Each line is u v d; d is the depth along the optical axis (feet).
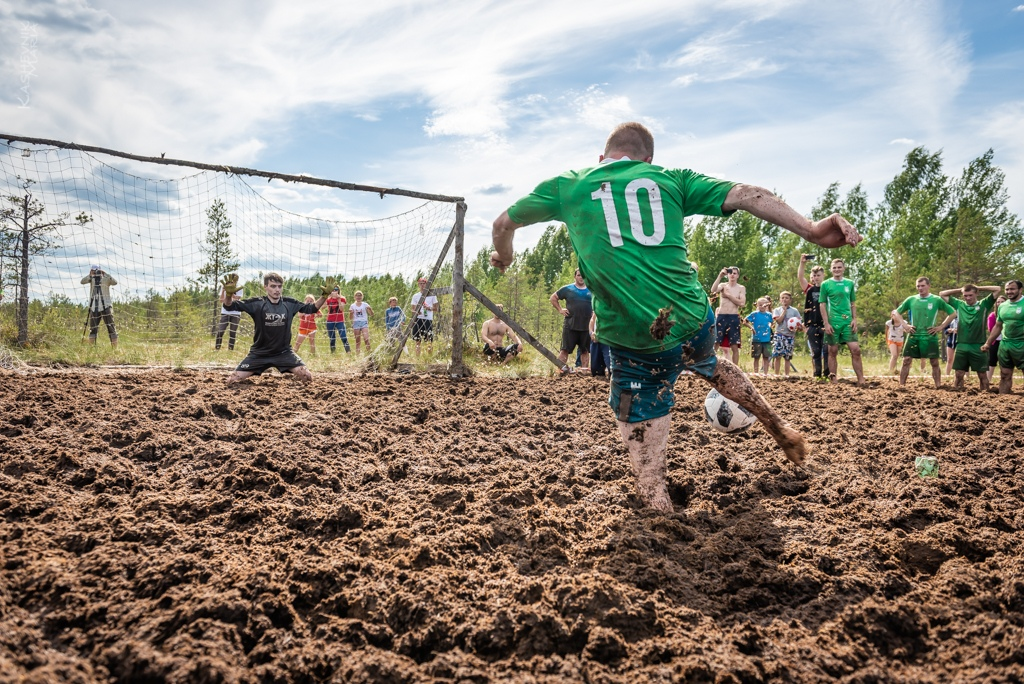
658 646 7.59
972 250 106.63
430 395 23.91
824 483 13.55
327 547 9.84
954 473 14.14
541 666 7.36
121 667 6.75
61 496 11.30
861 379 33.35
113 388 21.50
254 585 8.27
